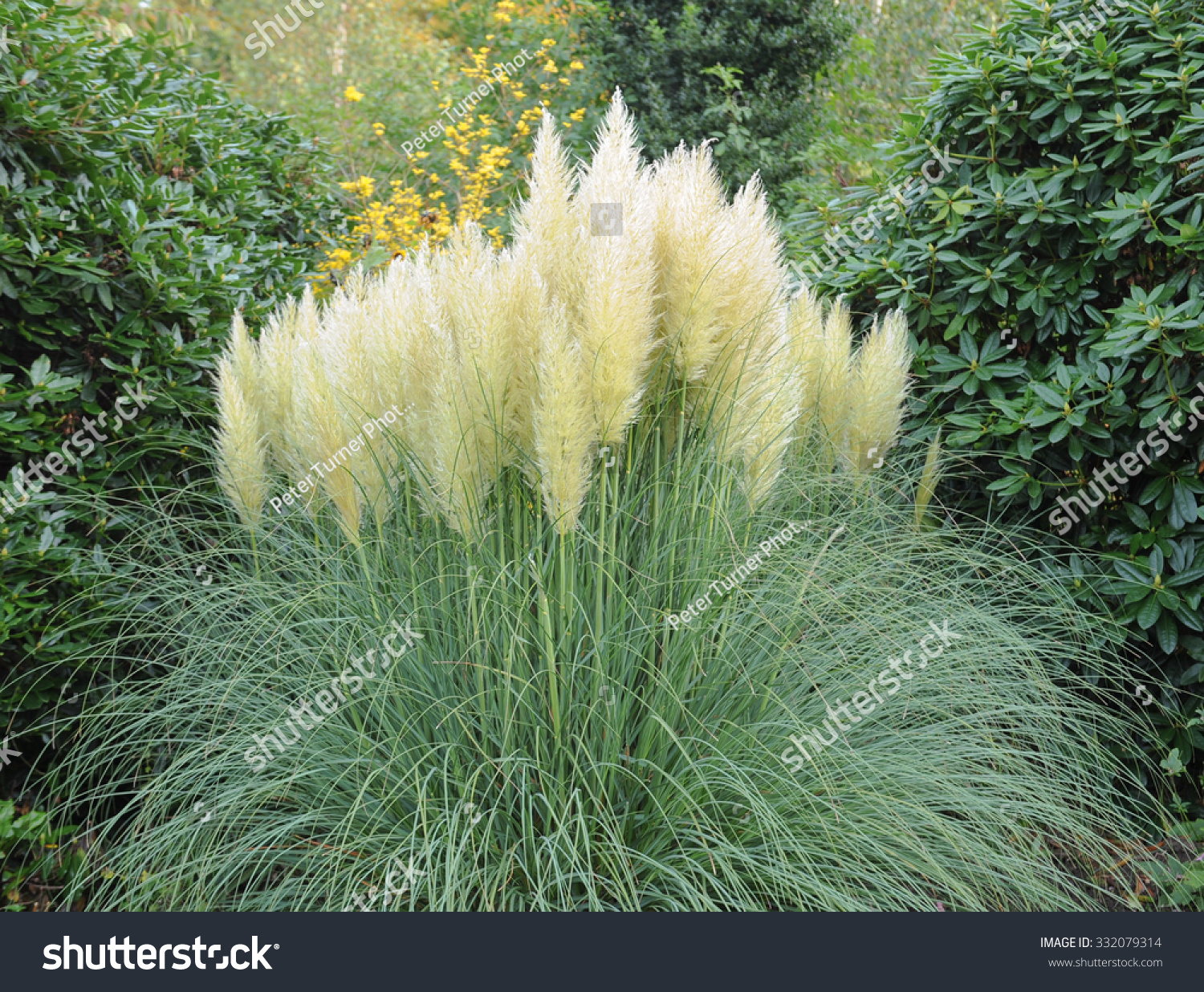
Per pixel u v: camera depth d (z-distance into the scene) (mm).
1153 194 3352
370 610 2957
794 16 9312
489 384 2752
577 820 2594
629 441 3064
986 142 4012
